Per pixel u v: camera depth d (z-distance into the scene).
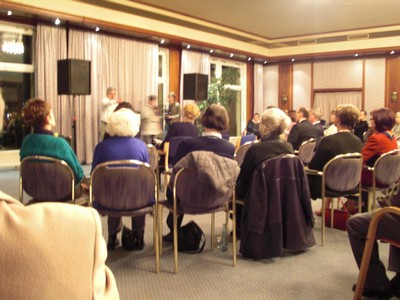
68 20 7.32
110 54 8.41
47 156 2.68
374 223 2.15
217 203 2.74
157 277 2.68
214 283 2.60
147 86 9.13
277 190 3.00
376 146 3.84
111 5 7.87
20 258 0.68
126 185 2.60
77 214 0.73
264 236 3.02
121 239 3.34
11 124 7.57
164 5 8.53
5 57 7.33
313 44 11.43
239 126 12.34
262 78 12.77
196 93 8.13
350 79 11.52
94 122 8.19
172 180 2.71
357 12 9.06
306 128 5.84
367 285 2.37
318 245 3.36
